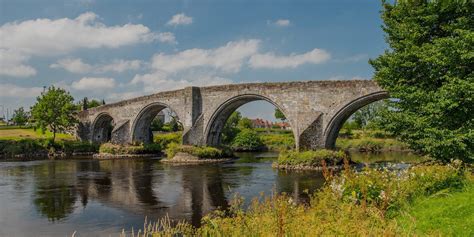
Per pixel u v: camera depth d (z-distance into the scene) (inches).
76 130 2864.2
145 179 1181.1
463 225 365.4
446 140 596.1
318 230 326.6
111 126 2974.9
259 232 355.9
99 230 609.3
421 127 644.1
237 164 1670.8
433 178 539.2
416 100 657.0
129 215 703.1
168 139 2864.2
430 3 687.7
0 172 1393.9
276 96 1704.0
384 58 764.6
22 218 691.4
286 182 1077.1
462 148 582.9
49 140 2471.7
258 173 1305.4
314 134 1556.3
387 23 786.2
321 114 1566.2
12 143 2354.8
